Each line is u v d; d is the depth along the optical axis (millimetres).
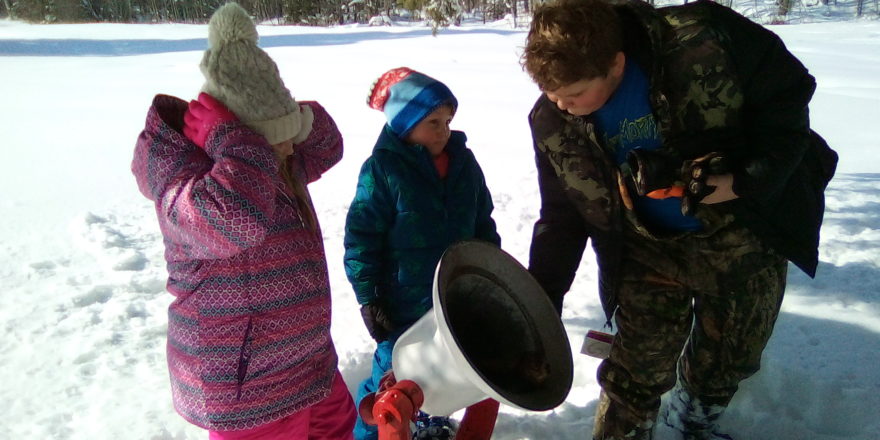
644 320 2248
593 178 2086
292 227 2127
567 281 2355
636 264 2238
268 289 2061
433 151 2666
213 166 1944
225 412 2062
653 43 1836
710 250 2111
